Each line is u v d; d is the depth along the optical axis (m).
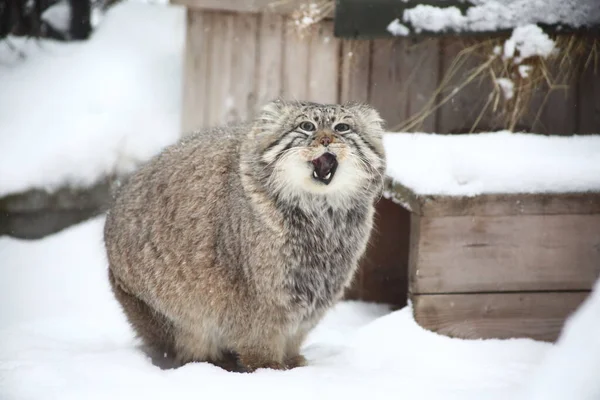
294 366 2.51
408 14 2.88
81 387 2.33
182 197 2.50
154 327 2.54
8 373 2.37
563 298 2.67
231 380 2.36
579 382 2.03
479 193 2.64
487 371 2.48
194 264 2.48
